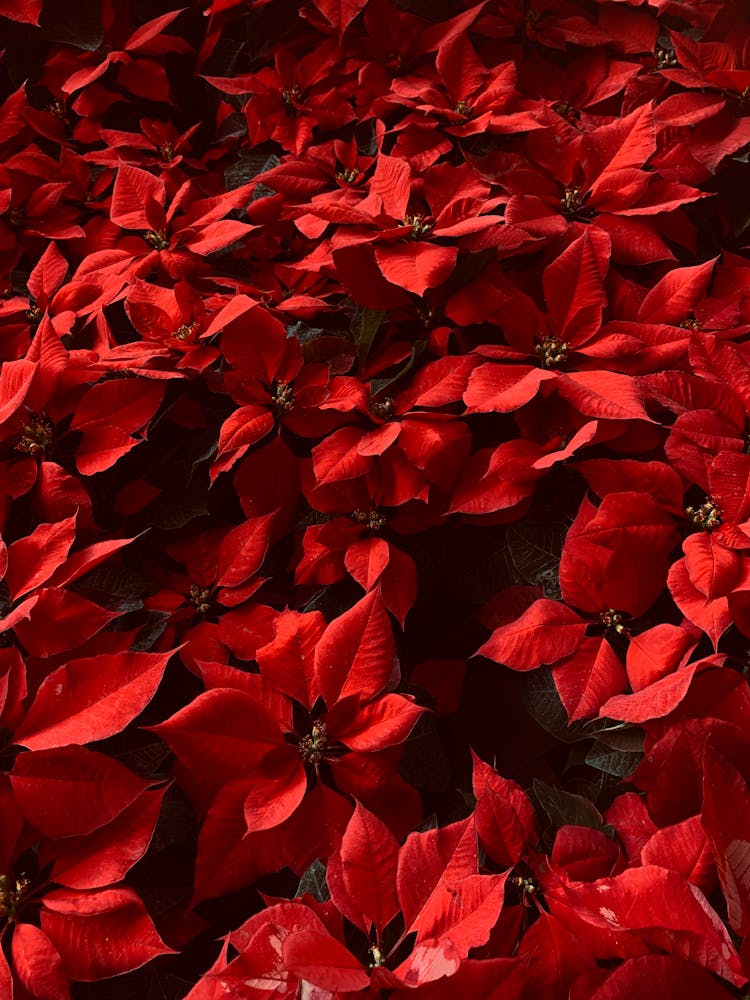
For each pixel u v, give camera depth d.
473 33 1.37
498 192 1.23
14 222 1.32
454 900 0.85
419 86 1.29
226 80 1.33
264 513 1.10
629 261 1.20
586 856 0.93
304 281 1.24
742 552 0.99
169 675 1.07
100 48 1.42
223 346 1.08
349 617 0.98
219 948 1.01
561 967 0.87
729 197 1.29
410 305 1.15
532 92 1.40
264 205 1.27
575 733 1.02
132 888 0.90
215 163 1.43
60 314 1.16
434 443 1.04
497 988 0.82
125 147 1.35
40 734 0.91
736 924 0.81
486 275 1.14
